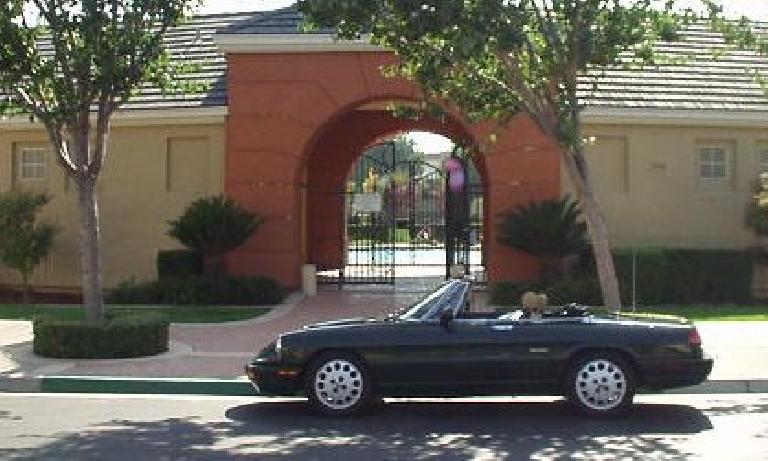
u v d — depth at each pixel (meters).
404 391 10.35
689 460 8.17
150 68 14.90
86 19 13.95
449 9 12.05
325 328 10.56
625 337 10.15
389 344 10.30
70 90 14.38
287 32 23.42
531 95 13.52
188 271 22.97
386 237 35.47
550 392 10.31
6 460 8.30
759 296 23.88
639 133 24.09
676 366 10.14
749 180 24.48
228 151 23.84
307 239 29.09
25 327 18.30
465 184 25.44
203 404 11.44
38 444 9.00
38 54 14.73
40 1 14.01
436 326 10.34
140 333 14.49
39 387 12.58
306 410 10.92
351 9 12.39
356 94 23.52
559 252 22.06
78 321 14.77
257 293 21.94
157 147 24.77
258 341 16.23
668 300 22.38
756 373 12.66
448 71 13.98
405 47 13.23
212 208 22.09
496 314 10.77
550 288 21.14
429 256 39.44
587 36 12.76
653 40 14.24
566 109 13.20
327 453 8.55
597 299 21.02
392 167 30.80
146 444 8.99
